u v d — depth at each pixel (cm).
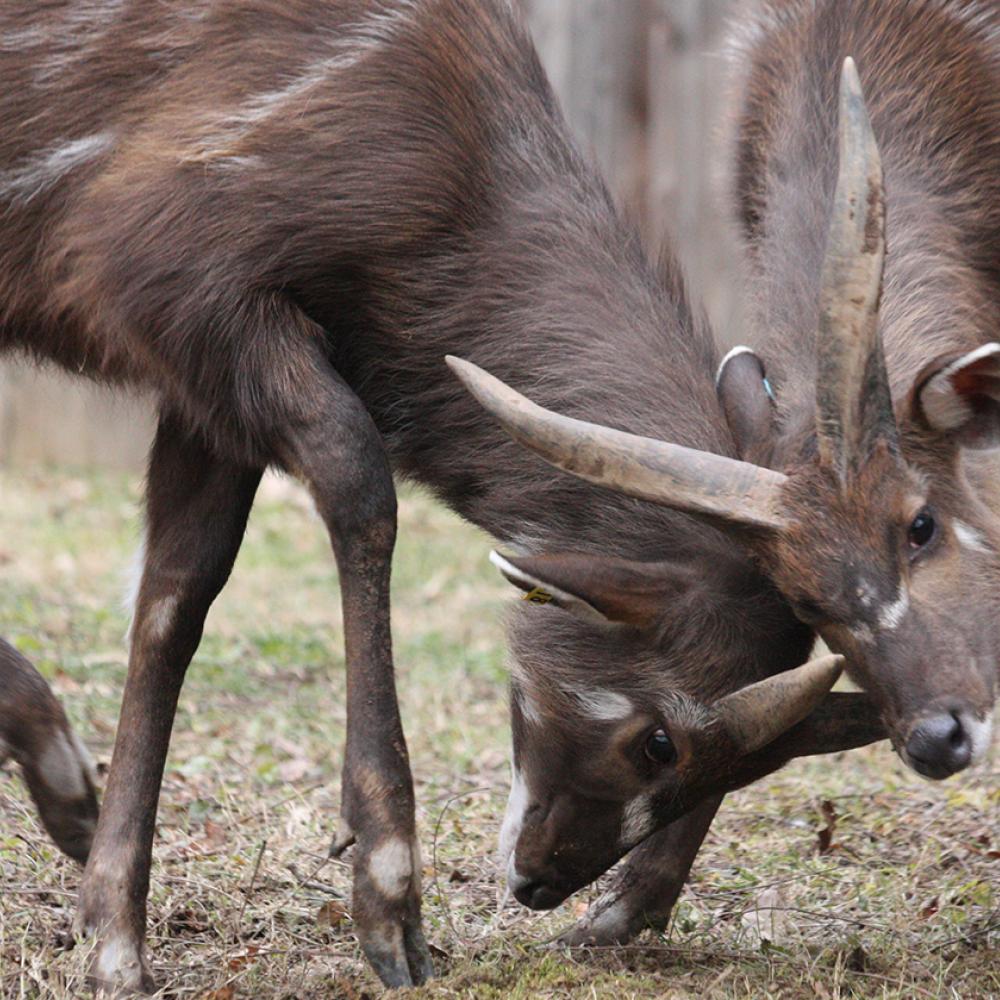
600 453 705
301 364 799
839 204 692
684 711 770
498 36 865
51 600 1709
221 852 1023
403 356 849
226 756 1258
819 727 778
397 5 837
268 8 827
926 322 834
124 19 837
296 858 1017
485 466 845
